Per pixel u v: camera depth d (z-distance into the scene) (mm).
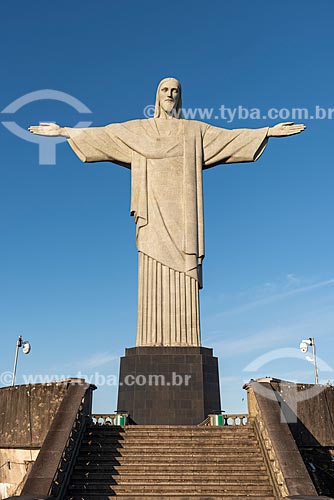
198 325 25922
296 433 20109
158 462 16969
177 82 29141
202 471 16547
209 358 25203
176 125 28453
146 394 24125
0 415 21500
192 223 26969
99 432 18594
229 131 28688
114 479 16234
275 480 15461
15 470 20578
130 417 23750
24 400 21094
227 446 17875
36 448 20188
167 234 26859
